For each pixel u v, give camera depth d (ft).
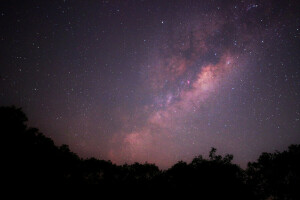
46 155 59.82
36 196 49.67
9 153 50.93
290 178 44.88
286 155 46.47
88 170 71.20
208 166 46.60
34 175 54.85
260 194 45.37
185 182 47.78
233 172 45.32
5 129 51.11
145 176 67.56
